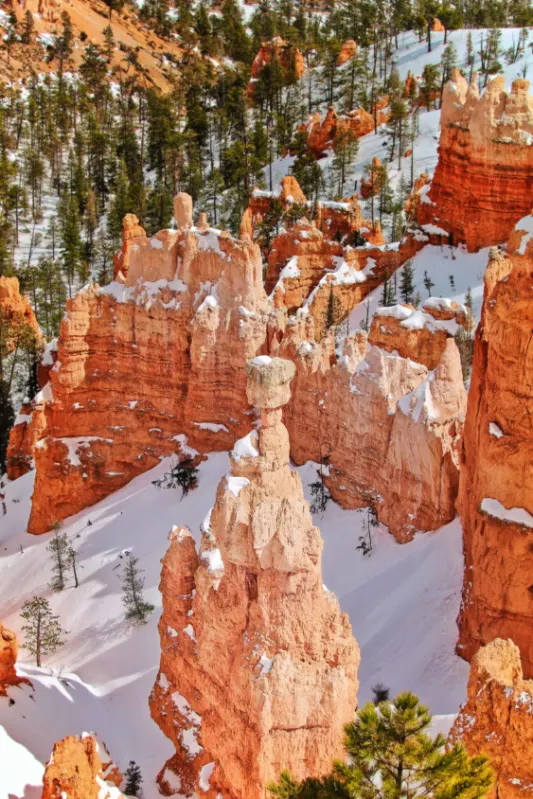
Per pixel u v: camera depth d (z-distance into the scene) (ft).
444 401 141.18
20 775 119.03
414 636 126.52
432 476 140.46
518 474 106.93
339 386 159.94
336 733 90.68
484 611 112.06
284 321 187.01
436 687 116.57
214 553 112.16
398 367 155.74
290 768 90.84
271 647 91.61
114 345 195.93
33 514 202.08
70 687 145.38
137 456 196.75
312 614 91.40
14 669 137.28
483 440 109.70
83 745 110.83
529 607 108.47
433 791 68.64
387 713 69.82
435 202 277.23
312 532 90.07
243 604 94.89
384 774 69.72
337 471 161.48
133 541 178.19
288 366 89.97
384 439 152.35
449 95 269.23
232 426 185.78
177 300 189.57
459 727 82.58
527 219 103.65
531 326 102.42
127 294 194.90
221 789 97.81
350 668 92.89
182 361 190.19
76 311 194.49
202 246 189.16
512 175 257.75
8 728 127.03
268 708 89.30
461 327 188.85
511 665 84.07
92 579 173.58
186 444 191.62
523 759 78.07
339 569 147.33
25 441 236.43
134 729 138.31
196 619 118.93
